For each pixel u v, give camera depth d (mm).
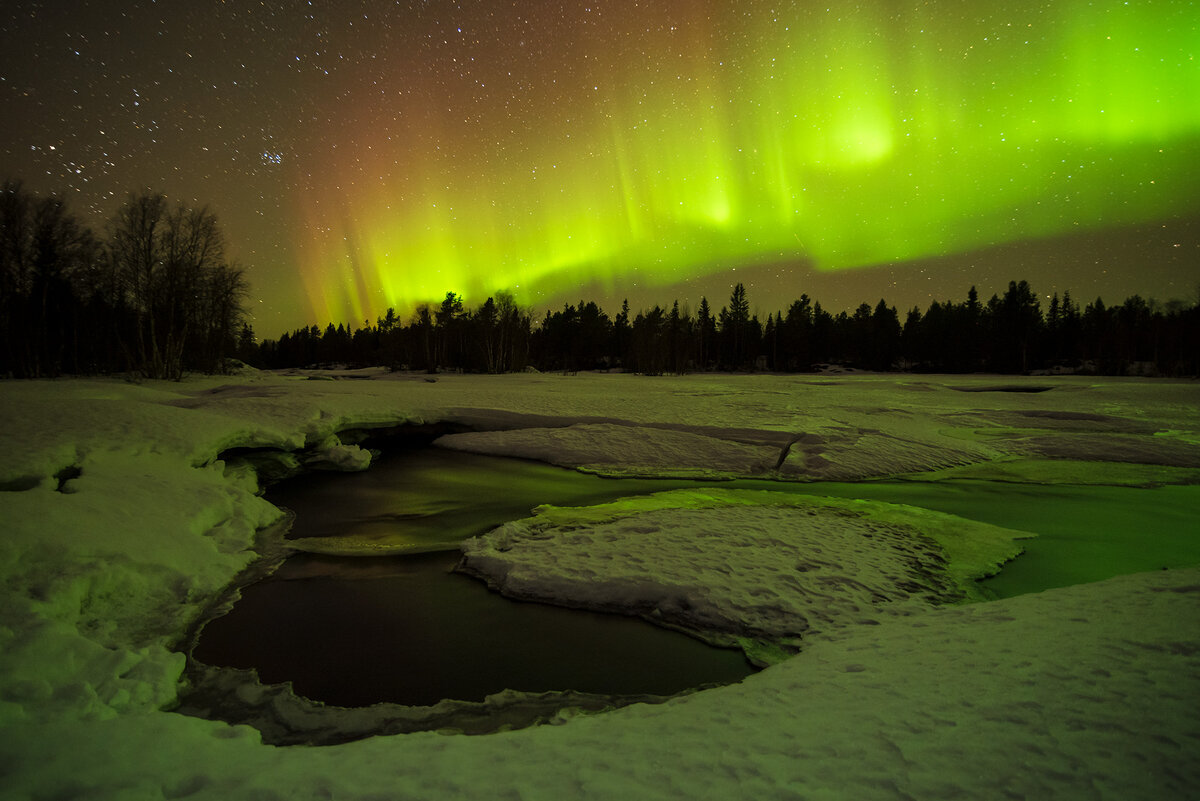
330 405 19078
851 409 28156
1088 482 15562
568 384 48531
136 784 3225
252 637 6570
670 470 16672
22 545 6582
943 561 9008
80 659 5219
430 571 8688
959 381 59688
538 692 5457
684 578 7879
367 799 3062
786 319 110188
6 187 38031
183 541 8484
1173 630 4949
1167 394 40656
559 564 8508
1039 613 5902
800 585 7730
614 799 2994
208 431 12656
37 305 39938
